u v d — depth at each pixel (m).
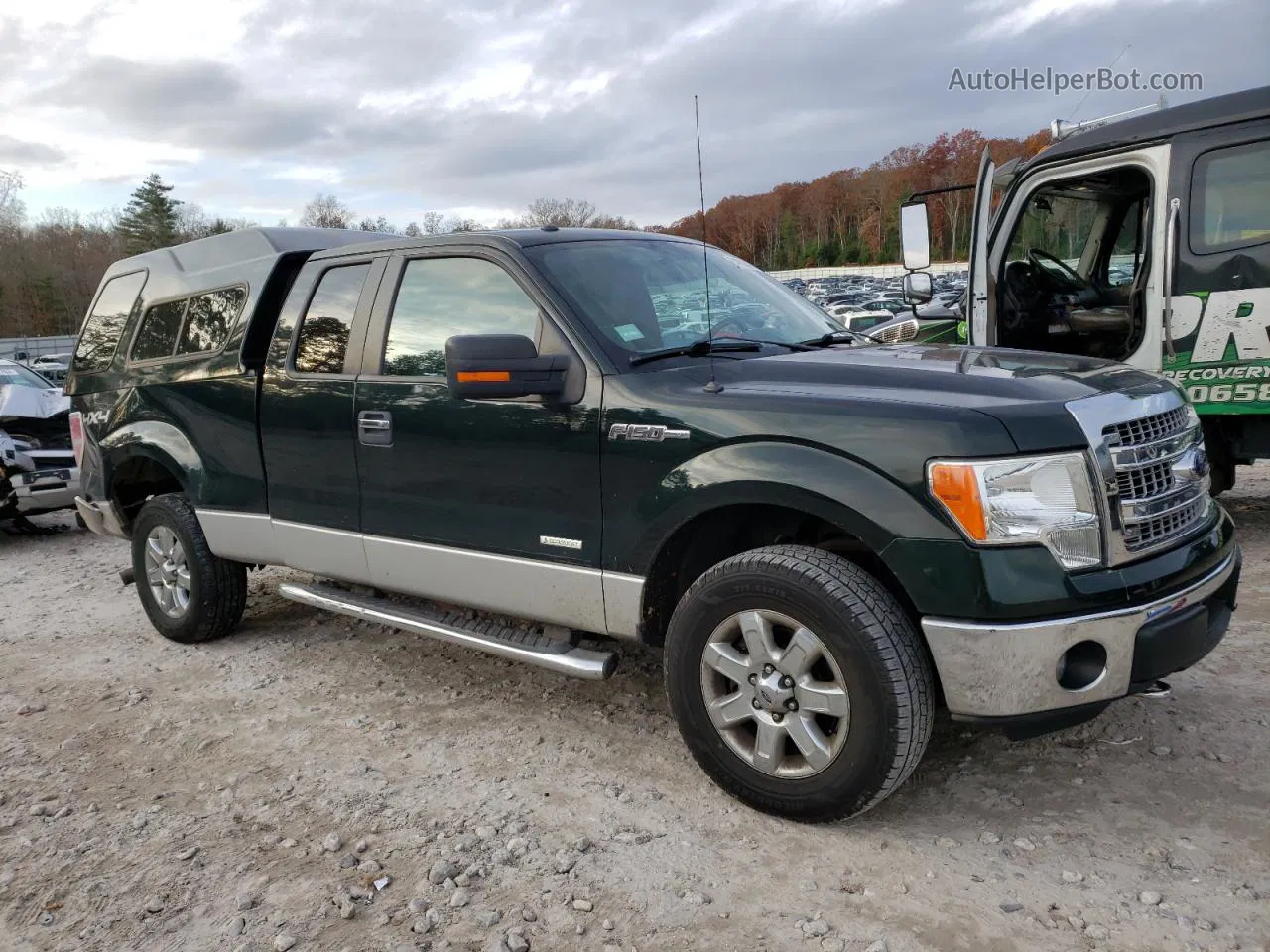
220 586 4.93
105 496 5.40
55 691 4.53
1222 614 3.05
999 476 2.59
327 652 4.87
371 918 2.62
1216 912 2.45
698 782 3.29
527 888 2.73
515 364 3.23
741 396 3.03
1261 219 5.46
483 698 4.14
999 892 2.59
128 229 100.75
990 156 6.50
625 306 3.58
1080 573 2.62
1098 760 3.28
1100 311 6.55
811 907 2.57
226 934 2.58
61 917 2.71
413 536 3.87
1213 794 3.01
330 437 4.09
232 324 4.61
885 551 2.70
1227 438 5.86
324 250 4.36
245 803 3.30
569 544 3.37
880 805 3.07
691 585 3.29
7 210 90.69
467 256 3.77
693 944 2.46
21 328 91.69
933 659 2.72
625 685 4.19
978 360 3.24
